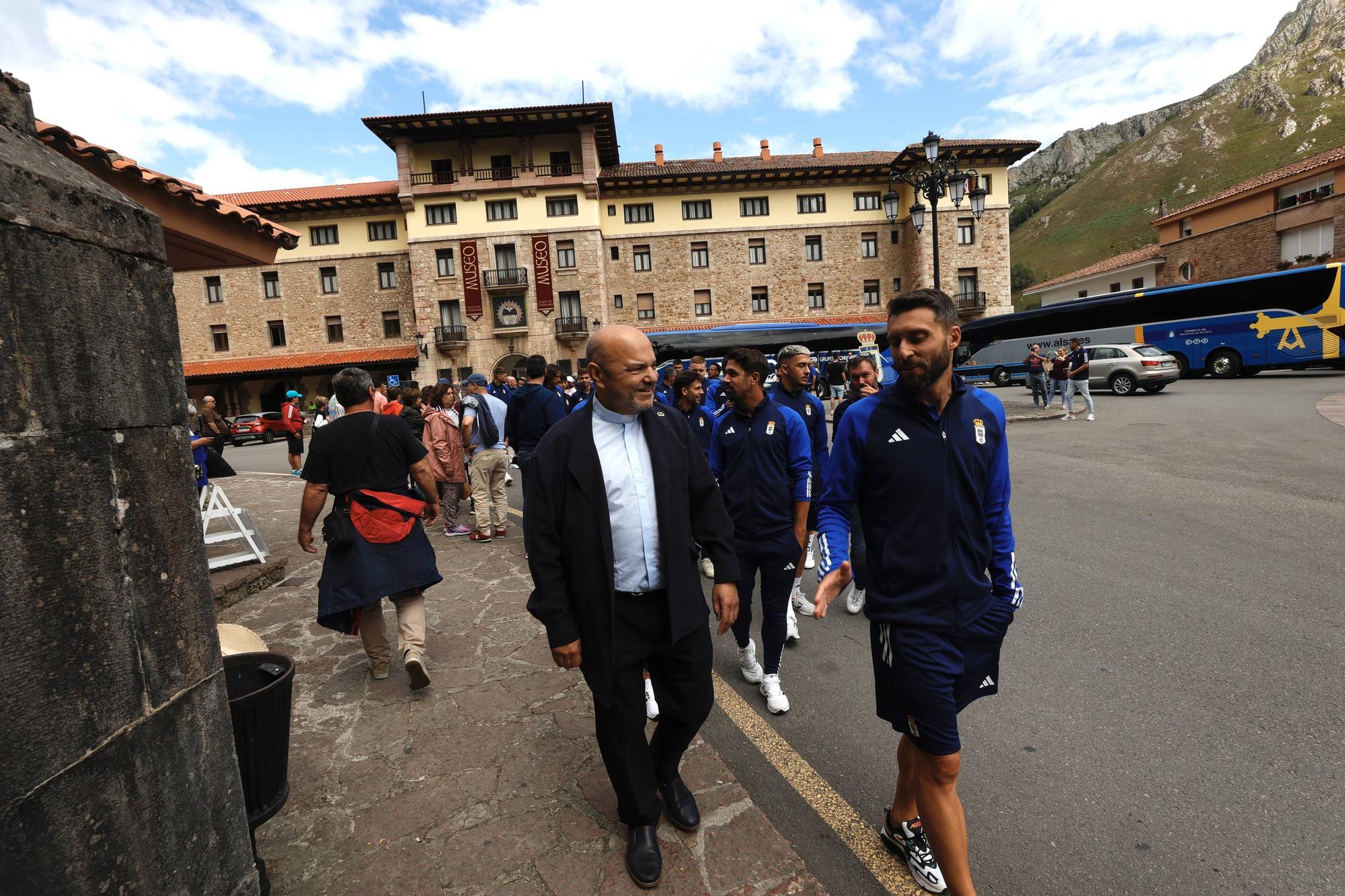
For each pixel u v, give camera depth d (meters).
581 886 1.97
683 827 2.20
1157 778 2.47
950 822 1.76
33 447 1.09
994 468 1.84
